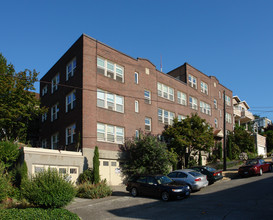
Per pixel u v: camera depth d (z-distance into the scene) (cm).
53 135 2869
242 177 2434
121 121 2567
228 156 4191
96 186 1900
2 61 2589
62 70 2781
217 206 1348
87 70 2380
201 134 2898
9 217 995
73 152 2156
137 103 2797
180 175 1905
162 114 3111
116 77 2625
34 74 2653
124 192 1997
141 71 2898
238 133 4356
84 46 2405
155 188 1667
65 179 1451
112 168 2405
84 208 1496
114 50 2641
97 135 2352
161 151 2389
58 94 2827
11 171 1848
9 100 2459
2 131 2694
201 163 3369
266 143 5784
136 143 2472
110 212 1392
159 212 1328
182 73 3706
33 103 2644
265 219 1064
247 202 1391
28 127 3180
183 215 1227
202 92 3934
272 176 2277
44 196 1205
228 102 4778
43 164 1970
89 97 2348
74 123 2417
